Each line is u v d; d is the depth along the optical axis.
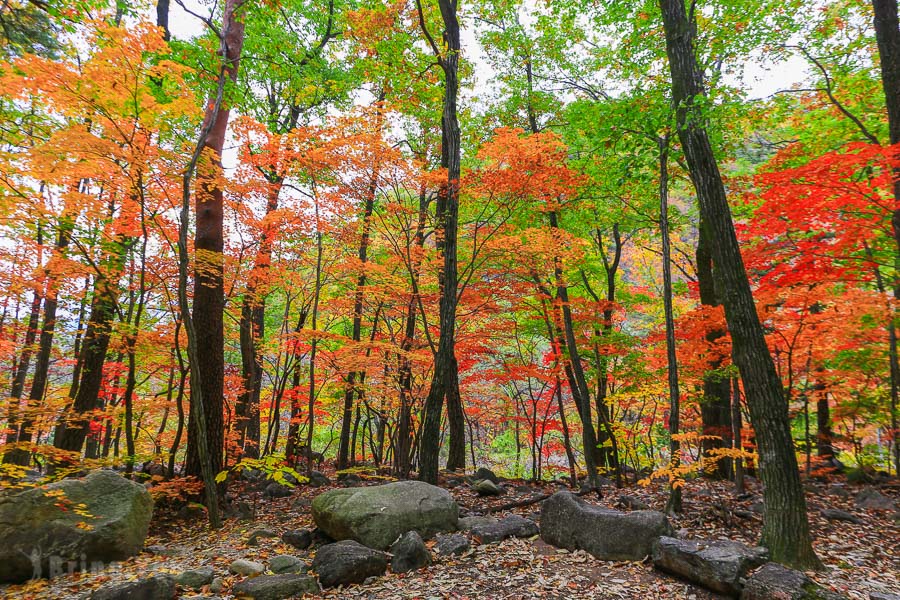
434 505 7.00
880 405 9.87
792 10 9.09
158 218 9.30
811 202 6.97
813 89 10.15
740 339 5.65
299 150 9.66
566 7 10.82
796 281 7.94
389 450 16.78
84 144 7.04
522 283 11.34
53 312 12.68
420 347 13.16
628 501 8.21
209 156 8.77
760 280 8.67
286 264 11.83
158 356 11.66
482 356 13.99
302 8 14.84
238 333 16.27
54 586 5.21
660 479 11.31
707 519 6.99
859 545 6.19
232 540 7.25
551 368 12.16
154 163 7.97
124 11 9.30
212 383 9.42
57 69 6.49
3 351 10.45
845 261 8.05
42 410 7.84
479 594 5.10
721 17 9.32
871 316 8.30
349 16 11.66
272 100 15.22
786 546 5.16
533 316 12.77
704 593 4.91
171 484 8.62
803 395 11.04
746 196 8.07
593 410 17.53
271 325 19.34
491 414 16.06
